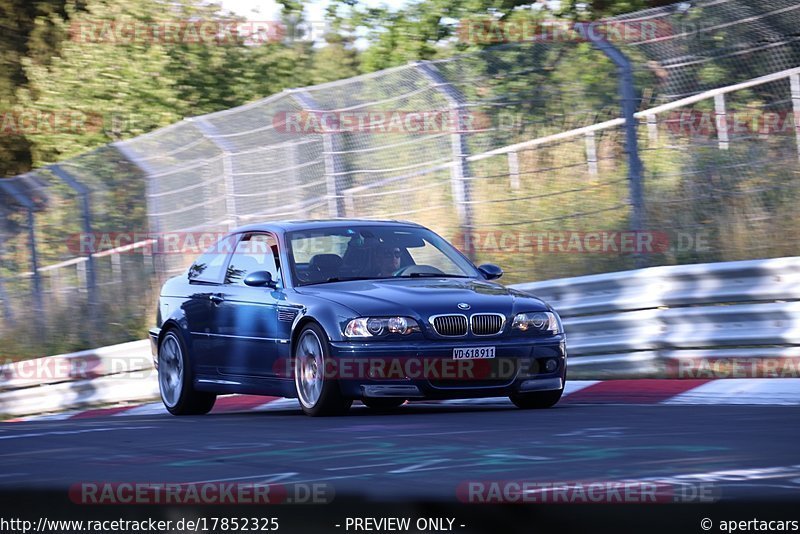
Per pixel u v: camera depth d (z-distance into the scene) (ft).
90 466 48.78
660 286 92.27
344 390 72.02
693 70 112.27
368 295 74.59
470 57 125.18
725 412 64.08
